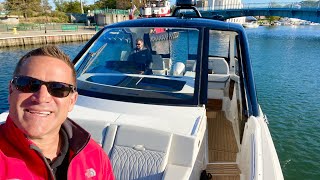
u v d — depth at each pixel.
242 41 3.05
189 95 2.56
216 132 3.87
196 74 2.68
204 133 2.49
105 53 3.11
